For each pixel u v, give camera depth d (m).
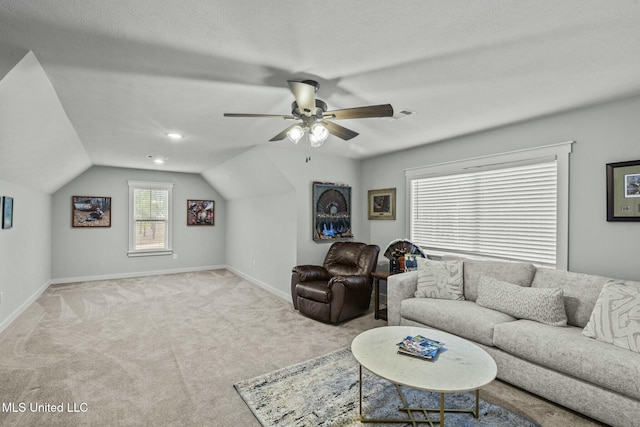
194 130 3.35
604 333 2.00
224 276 6.21
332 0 1.33
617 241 2.54
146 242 6.25
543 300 2.36
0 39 1.60
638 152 2.43
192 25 1.51
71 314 3.83
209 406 2.03
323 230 4.65
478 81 2.17
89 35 1.59
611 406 1.76
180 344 2.98
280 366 2.56
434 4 1.37
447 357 1.86
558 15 1.45
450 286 3.05
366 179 5.02
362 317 3.81
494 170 3.40
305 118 2.19
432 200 4.09
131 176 6.05
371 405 2.04
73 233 5.56
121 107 2.62
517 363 2.18
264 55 1.80
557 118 2.88
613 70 2.02
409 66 1.95
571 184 2.80
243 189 5.71
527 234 3.16
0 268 3.26
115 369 2.50
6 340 3.04
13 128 2.39
